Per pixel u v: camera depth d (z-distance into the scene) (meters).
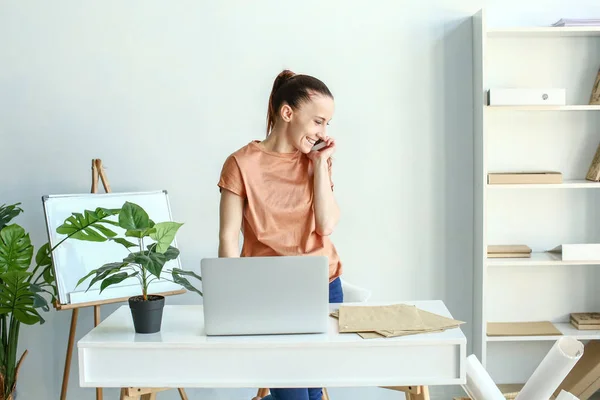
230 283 1.92
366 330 1.96
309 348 1.89
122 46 3.45
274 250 2.32
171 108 3.47
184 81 3.46
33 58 3.44
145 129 3.48
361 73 3.48
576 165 3.56
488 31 3.29
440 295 3.58
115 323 2.12
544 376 2.13
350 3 3.46
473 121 3.50
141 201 3.21
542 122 3.54
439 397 3.62
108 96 3.46
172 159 3.50
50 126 3.46
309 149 2.32
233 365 1.91
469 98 3.50
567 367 2.09
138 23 3.44
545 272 3.62
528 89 3.25
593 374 3.30
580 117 3.53
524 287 3.62
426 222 3.55
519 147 3.54
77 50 3.44
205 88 3.47
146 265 2.01
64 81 3.45
